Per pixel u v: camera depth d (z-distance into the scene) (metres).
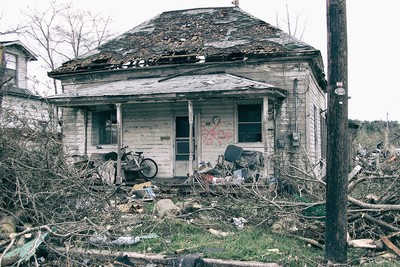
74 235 6.24
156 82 15.03
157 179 14.70
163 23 19.09
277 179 11.83
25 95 19.83
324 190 8.20
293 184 9.63
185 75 15.58
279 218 7.54
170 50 16.12
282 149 14.03
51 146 7.90
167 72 16.08
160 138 15.35
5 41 21.19
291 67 14.28
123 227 7.36
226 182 10.05
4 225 6.60
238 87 12.42
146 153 15.47
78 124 16.58
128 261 6.02
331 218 5.63
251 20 17.28
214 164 14.56
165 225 7.71
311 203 7.10
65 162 7.99
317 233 6.96
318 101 18.03
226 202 8.93
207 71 15.41
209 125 14.73
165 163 15.26
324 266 5.50
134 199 10.45
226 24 17.50
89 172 8.58
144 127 15.55
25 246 5.78
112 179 12.83
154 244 6.65
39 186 7.33
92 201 7.80
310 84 14.76
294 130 14.08
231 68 15.07
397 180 7.44
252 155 13.27
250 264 5.62
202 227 7.75
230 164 13.10
